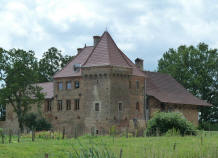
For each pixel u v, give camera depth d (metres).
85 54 70.50
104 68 62.84
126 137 45.78
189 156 26.67
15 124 77.75
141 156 26.19
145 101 69.12
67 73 69.38
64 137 51.47
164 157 25.30
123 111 64.19
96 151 20.45
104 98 62.72
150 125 49.41
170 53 103.38
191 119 78.06
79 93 66.50
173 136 45.50
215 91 95.50
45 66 102.88
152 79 76.69
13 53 68.75
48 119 72.00
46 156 18.67
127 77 65.44
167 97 73.06
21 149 33.59
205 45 97.94
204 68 96.06
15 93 69.19
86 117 64.75
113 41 67.50
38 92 70.06
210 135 48.19
